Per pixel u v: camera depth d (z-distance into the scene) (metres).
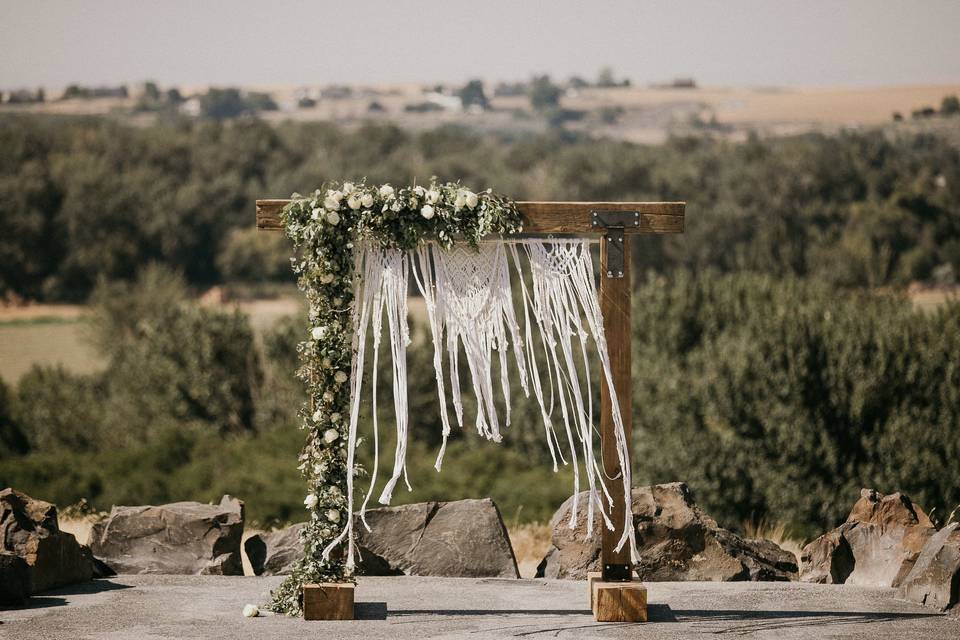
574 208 7.45
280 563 9.19
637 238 55.25
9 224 64.69
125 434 28.03
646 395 20.94
